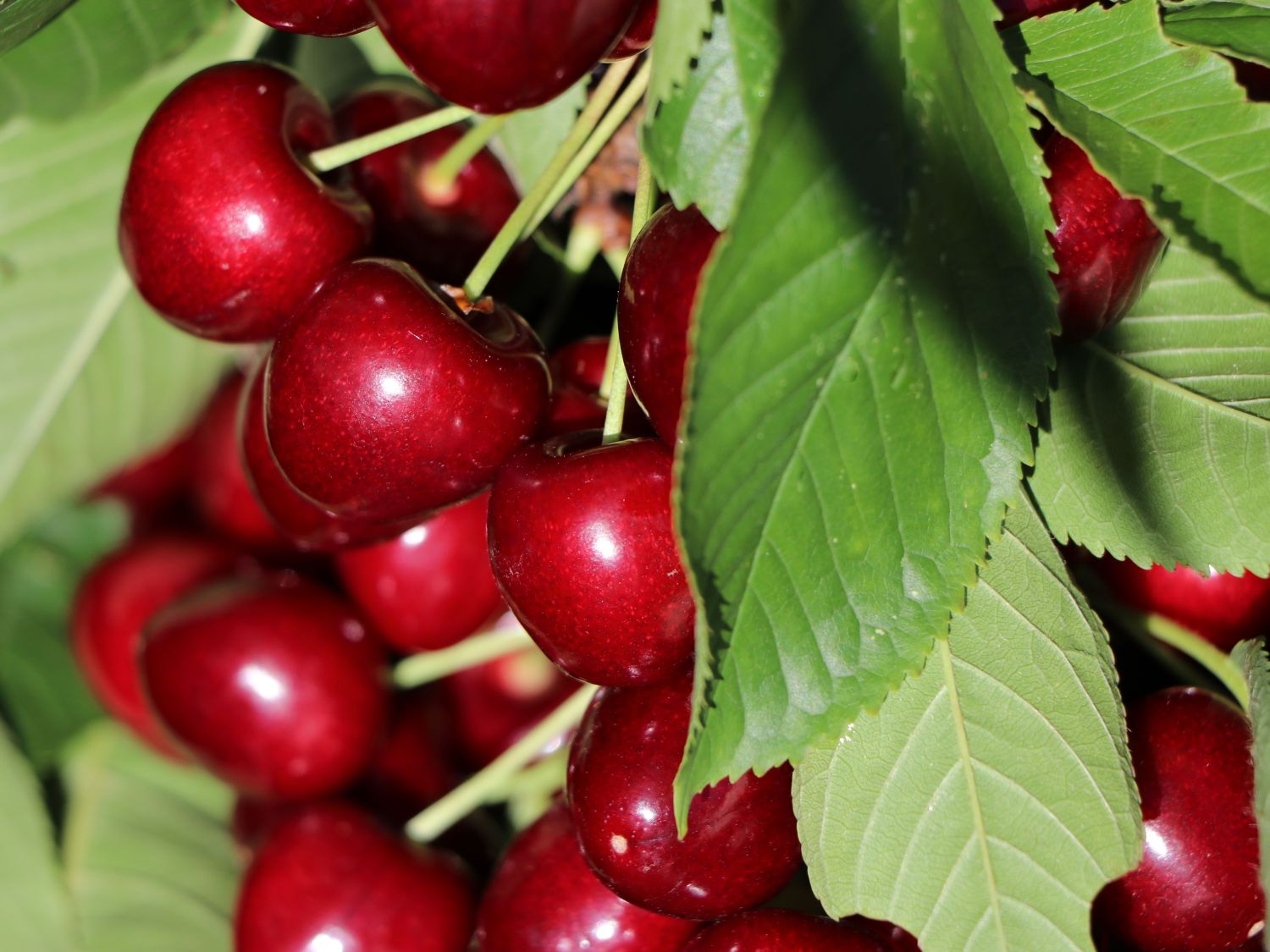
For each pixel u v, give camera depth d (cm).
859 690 32
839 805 34
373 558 40
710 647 32
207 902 44
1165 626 37
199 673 40
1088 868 34
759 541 32
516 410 35
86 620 44
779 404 32
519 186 39
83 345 42
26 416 42
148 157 36
